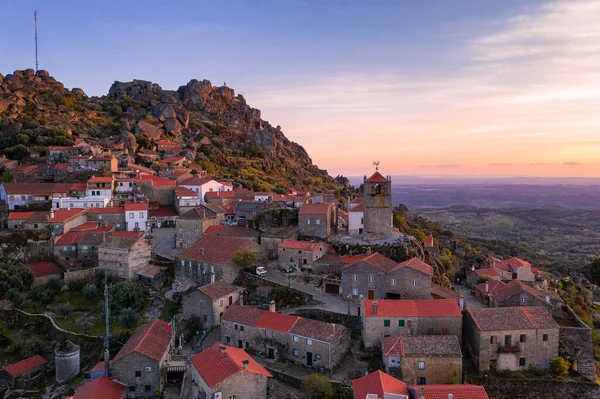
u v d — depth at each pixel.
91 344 90.81
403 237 111.50
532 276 119.56
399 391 60.56
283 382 72.81
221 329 85.31
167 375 76.69
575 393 69.94
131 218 137.75
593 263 166.62
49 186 148.12
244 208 129.25
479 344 72.75
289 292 93.62
